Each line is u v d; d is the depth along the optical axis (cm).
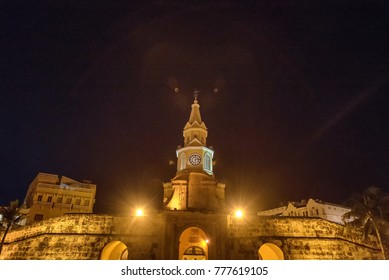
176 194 5428
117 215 4131
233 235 3972
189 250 5928
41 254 3947
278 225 4038
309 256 3828
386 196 3841
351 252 3859
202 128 6284
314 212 6994
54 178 6950
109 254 4203
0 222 4534
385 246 3803
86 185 7119
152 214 4094
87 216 4144
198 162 5778
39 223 4222
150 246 3894
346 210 7119
